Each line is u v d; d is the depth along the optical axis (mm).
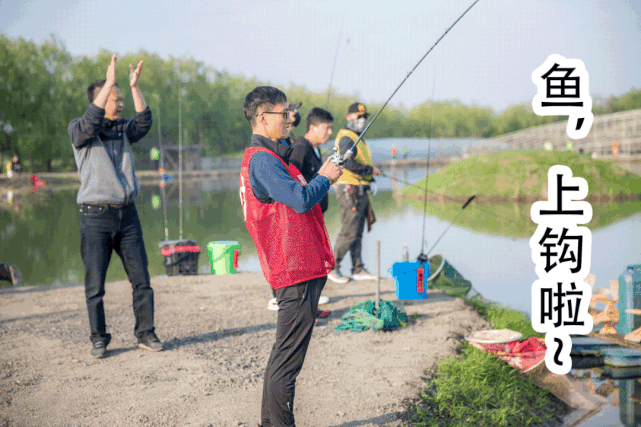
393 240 11938
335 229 13078
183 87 64562
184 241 7277
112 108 4051
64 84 53531
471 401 3676
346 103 89312
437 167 46781
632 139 51656
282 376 2580
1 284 8406
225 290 6379
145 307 4277
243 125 71188
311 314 2564
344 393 3520
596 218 15656
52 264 10367
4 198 28484
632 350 4574
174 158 49375
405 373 3857
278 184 2387
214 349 4336
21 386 3604
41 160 51000
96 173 4000
